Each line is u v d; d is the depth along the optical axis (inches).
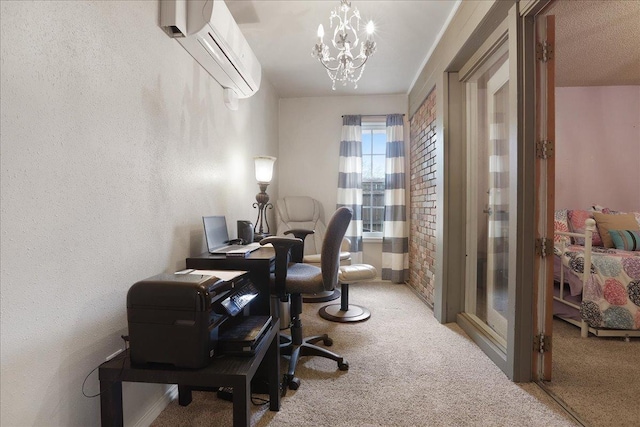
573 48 112.8
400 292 142.1
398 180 157.9
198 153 74.9
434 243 118.3
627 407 58.2
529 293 66.4
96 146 43.8
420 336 92.4
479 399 60.9
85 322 42.0
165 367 41.9
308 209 152.2
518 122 66.1
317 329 98.3
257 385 64.6
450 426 53.3
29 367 34.4
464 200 103.6
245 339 45.8
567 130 147.6
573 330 98.3
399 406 58.9
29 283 34.3
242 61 81.5
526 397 61.5
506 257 84.6
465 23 85.4
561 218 129.6
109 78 46.1
